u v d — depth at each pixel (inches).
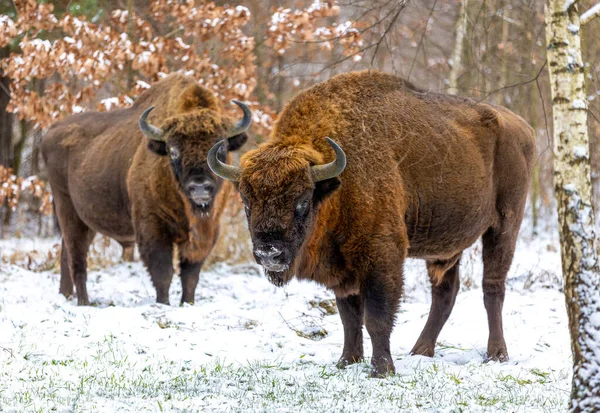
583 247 823.1
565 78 840.3
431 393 956.6
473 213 1191.6
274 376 1036.5
